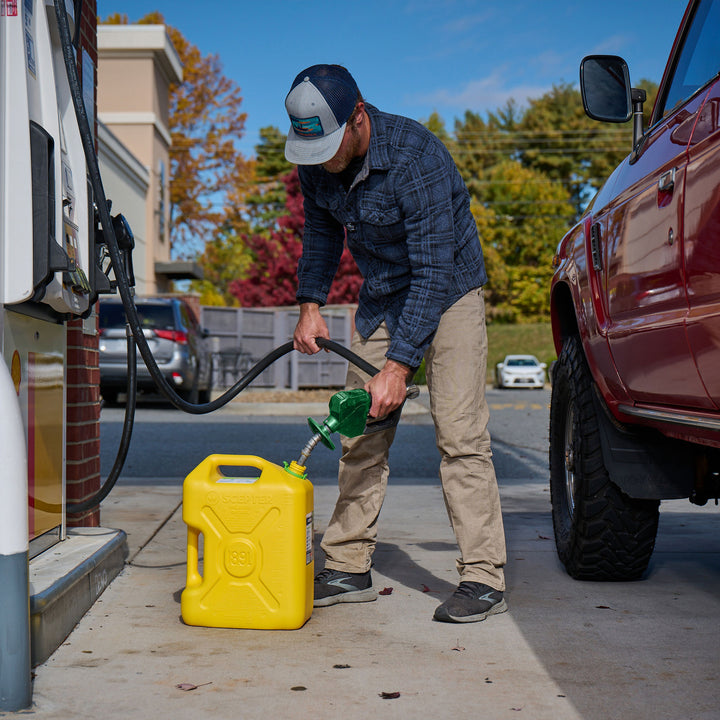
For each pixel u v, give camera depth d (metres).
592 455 3.38
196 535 2.89
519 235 51.34
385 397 2.90
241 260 50.97
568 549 3.54
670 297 2.74
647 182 2.97
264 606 2.81
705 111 2.60
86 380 3.75
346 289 33.53
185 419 12.20
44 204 2.42
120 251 3.12
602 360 3.34
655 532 3.40
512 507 5.47
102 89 26.25
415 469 7.61
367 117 2.90
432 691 2.30
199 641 2.71
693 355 2.59
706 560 3.97
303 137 2.75
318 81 2.72
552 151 56.03
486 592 2.99
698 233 2.52
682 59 3.21
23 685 2.16
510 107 59.12
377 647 2.66
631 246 3.06
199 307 19.70
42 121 2.68
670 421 2.82
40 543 3.09
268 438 9.78
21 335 2.71
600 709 2.18
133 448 8.66
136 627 2.84
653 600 3.24
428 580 3.52
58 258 2.46
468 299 3.05
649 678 2.41
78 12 3.10
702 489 3.30
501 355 44.06
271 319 20.97
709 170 2.45
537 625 2.90
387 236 3.02
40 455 2.99
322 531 4.55
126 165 23.00
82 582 2.94
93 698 2.24
